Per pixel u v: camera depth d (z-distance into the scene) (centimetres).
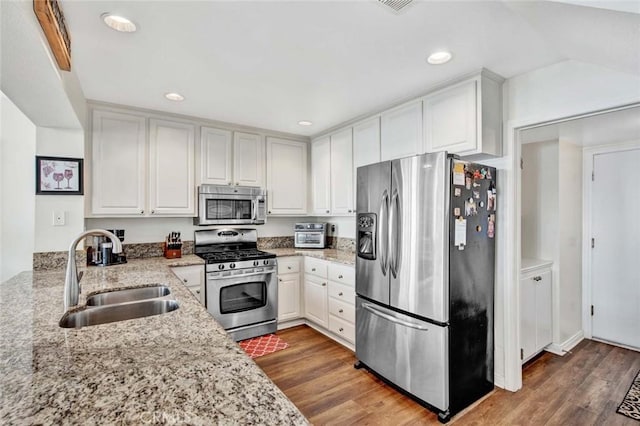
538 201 316
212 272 299
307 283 354
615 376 254
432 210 204
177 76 224
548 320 295
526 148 326
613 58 161
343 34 172
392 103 277
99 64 204
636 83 177
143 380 80
